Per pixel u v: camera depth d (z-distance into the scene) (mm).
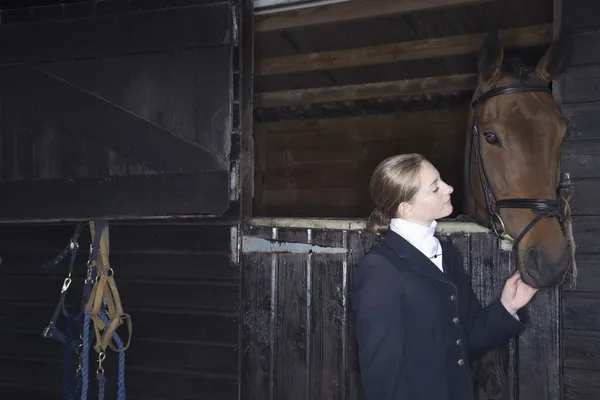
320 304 2189
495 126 1743
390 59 4480
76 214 2369
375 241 2113
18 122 2484
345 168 6238
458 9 3559
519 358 1977
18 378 2609
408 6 3346
